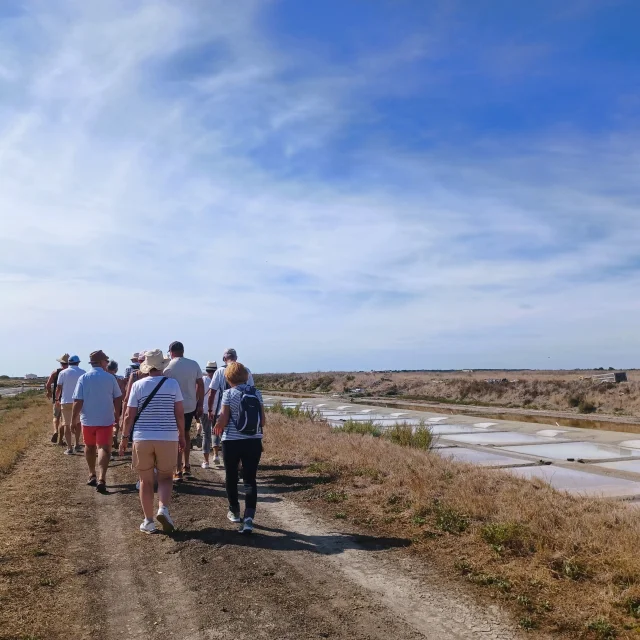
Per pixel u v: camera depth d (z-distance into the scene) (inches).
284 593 183.2
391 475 328.2
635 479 350.6
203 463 403.5
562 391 1138.7
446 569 200.7
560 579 185.8
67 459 437.1
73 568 205.6
